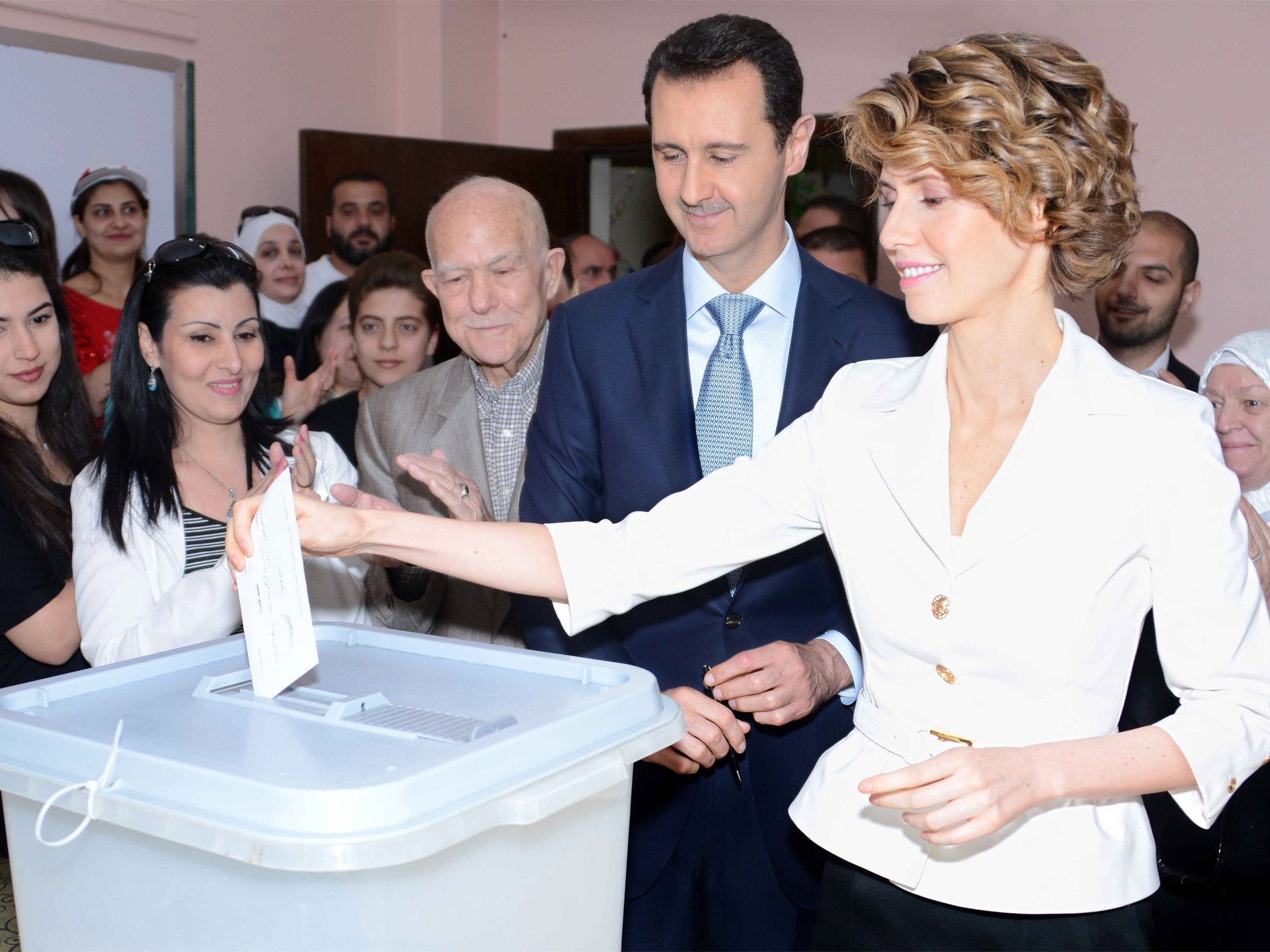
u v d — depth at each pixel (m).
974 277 0.92
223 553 1.69
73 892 0.88
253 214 4.24
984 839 0.98
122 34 4.30
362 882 0.75
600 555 1.18
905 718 1.04
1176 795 0.90
